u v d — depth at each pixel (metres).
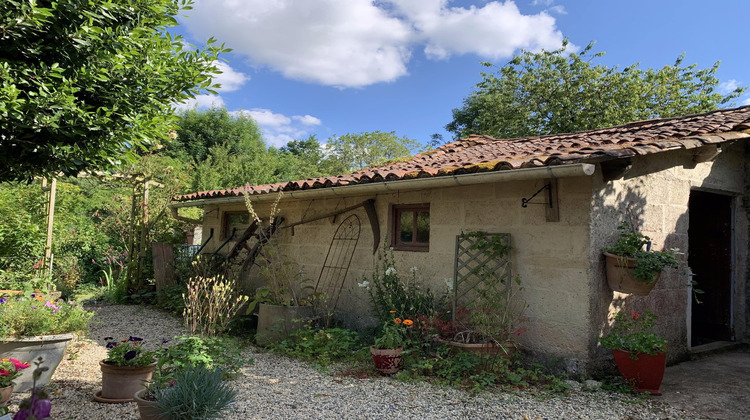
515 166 4.72
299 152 42.31
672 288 5.75
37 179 9.47
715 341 6.57
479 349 5.00
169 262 10.23
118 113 3.83
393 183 5.86
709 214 6.91
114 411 3.76
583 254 4.88
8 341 4.09
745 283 6.53
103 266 13.16
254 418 3.70
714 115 6.92
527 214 5.43
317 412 3.87
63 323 4.68
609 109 21.05
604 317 4.96
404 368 5.20
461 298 5.92
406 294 6.17
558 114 22.06
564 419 3.76
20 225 8.99
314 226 8.25
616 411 3.93
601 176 4.96
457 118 31.12
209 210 11.26
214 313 6.65
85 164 3.96
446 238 6.25
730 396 4.37
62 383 4.50
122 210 14.00
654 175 5.57
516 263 5.48
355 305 7.29
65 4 3.35
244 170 24.28
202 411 3.03
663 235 5.63
